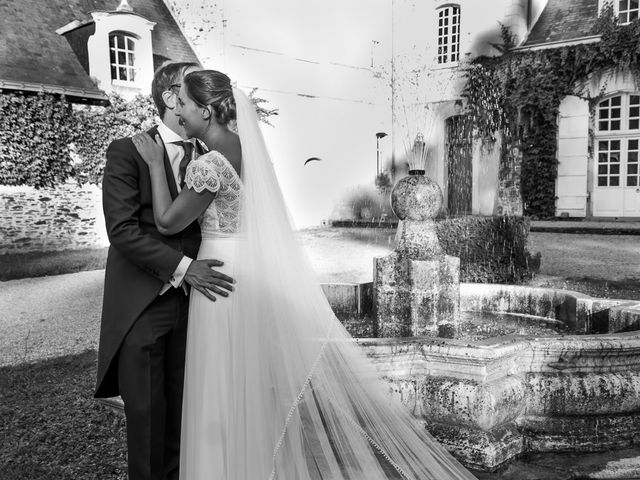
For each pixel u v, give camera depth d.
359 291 4.60
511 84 15.09
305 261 2.49
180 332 2.38
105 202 2.20
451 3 15.04
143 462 2.19
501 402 2.68
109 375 2.28
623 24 14.11
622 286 8.85
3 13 10.57
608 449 2.85
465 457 2.66
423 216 3.78
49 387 4.56
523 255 8.79
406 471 2.24
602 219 14.34
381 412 2.41
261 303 2.30
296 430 2.24
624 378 2.89
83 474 2.92
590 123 14.58
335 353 2.39
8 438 3.45
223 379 2.23
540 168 15.01
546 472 2.65
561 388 2.84
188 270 2.20
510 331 4.07
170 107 2.46
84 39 10.84
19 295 8.12
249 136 2.39
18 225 9.76
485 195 15.31
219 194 2.28
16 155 9.77
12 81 9.66
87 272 9.52
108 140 10.94
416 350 2.77
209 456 2.18
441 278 3.76
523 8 15.00
